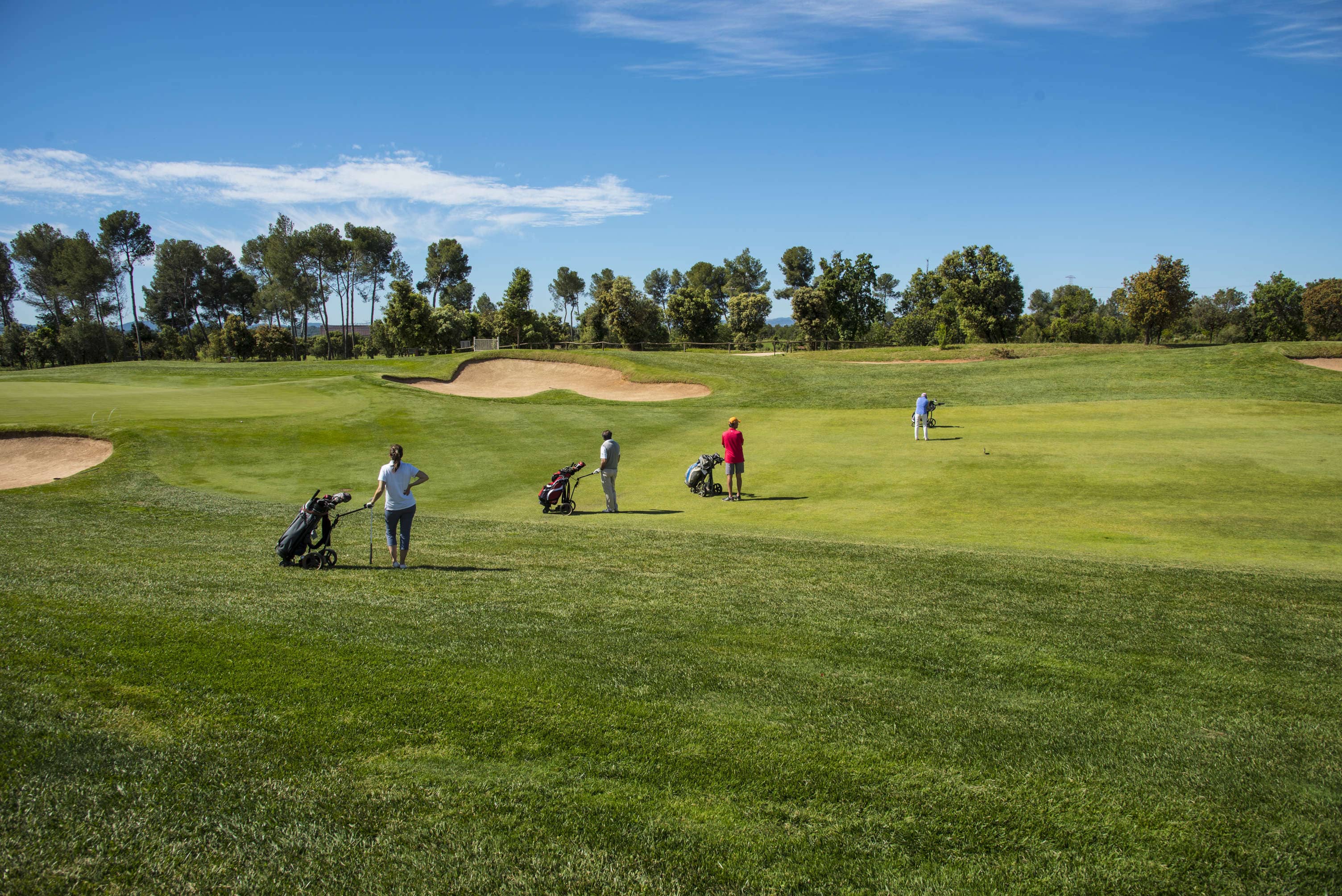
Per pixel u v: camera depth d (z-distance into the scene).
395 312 86.81
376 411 30.17
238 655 6.37
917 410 25.31
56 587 8.48
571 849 4.09
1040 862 4.12
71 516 15.52
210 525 14.83
